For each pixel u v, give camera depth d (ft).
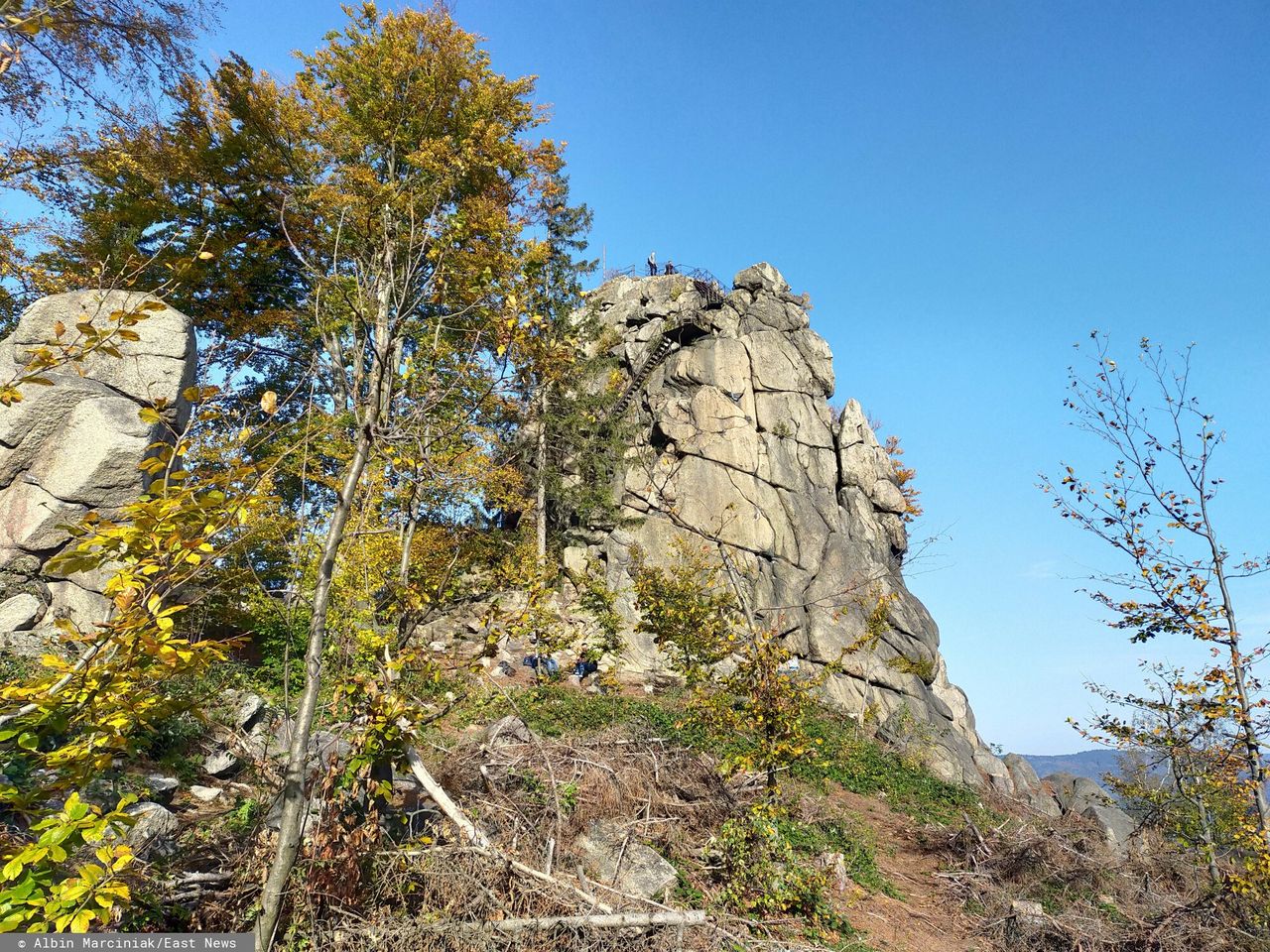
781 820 36.96
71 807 10.20
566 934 19.03
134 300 36.86
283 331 58.44
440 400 18.88
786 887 28.17
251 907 16.02
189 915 15.48
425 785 21.81
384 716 19.04
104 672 11.50
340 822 17.90
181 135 58.23
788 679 36.91
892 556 106.52
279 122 60.90
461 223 20.90
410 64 60.29
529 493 80.94
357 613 22.67
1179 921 32.30
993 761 86.02
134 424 34.83
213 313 58.23
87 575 32.83
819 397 111.14
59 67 39.78
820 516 97.60
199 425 13.80
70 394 34.50
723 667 52.80
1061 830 48.57
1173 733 32.42
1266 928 30.48
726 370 102.99
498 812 25.03
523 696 48.01
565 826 26.78
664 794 32.60
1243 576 31.50
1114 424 33.76
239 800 22.04
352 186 50.85
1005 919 34.12
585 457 85.30
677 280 116.67
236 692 29.04
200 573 13.16
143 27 41.29
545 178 65.31
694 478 93.61
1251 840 30.45
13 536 32.42
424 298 19.77
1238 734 30.50
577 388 83.51
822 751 59.98
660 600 45.91
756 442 99.09
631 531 89.25
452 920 17.87
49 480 33.30
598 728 47.50
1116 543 33.09
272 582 35.78
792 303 120.57
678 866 28.12
